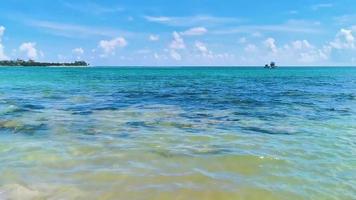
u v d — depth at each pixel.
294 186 6.45
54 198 5.75
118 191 6.09
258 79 62.06
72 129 11.53
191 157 8.23
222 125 12.69
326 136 10.80
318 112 16.39
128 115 14.95
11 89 30.86
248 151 8.83
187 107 18.09
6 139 9.94
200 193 6.06
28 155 8.27
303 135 10.97
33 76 66.12
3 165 7.50
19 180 6.59
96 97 23.56
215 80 57.38
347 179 6.85
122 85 39.94
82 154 8.41
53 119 13.48
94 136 10.50
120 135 10.68
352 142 9.98
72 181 6.55
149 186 6.34
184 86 38.56
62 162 7.74
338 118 14.49
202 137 10.52
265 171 7.29
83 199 5.74
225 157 8.23
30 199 5.70
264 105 19.27
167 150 8.86
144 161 7.87
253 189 6.27
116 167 7.40
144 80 55.47
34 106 17.62
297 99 22.98
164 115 15.10
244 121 13.63
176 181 6.61
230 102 20.77
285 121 13.70
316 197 5.96
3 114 14.59
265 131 11.58
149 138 10.30
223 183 6.54
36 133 10.81
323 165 7.75
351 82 49.66
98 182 6.51
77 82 45.69
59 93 26.75
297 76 79.88
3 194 5.90
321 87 37.31
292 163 7.85
